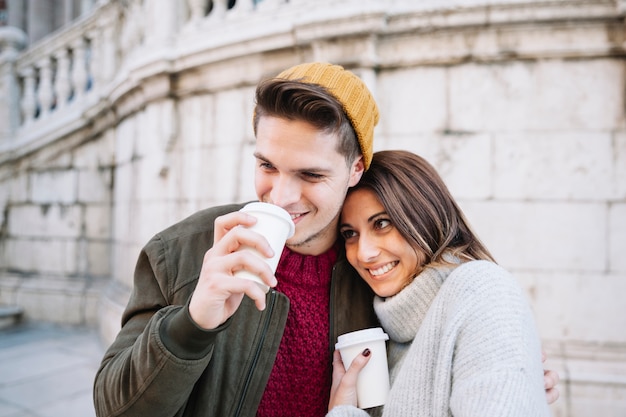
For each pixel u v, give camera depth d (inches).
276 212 31.0
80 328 210.7
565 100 105.3
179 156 146.4
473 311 33.4
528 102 106.8
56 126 218.1
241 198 131.4
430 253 40.5
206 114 139.9
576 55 104.4
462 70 110.0
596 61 104.3
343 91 36.4
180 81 144.2
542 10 102.4
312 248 43.4
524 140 106.8
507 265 106.7
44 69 239.3
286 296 41.2
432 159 111.2
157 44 145.6
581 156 104.6
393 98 114.0
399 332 41.1
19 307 223.5
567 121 105.2
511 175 107.2
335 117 33.2
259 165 36.6
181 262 39.3
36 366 161.6
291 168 34.0
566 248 104.5
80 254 217.2
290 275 43.0
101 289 207.8
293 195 34.8
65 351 178.5
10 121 240.2
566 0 100.9
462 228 44.9
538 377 30.3
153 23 152.7
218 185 136.4
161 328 30.2
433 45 110.3
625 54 102.8
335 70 38.0
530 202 106.2
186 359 29.2
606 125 104.0
